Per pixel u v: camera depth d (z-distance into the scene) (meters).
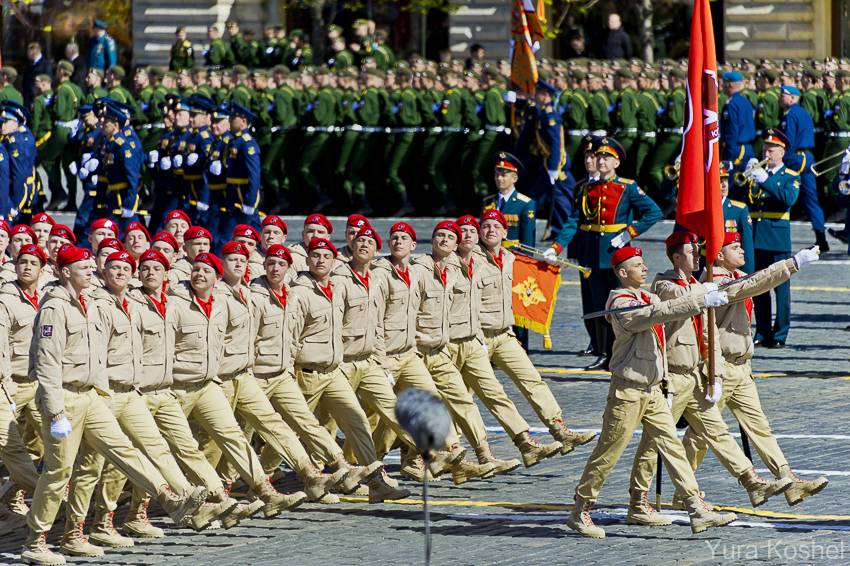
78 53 139.12
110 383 38.59
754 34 128.62
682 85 98.62
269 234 51.09
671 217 102.19
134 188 81.06
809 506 41.28
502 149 100.81
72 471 38.47
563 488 44.47
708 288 39.34
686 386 39.84
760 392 55.75
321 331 43.16
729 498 42.41
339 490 43.62
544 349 64.94
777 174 65.62
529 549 37.66
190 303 40.41
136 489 39.88
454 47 133.00
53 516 37.97
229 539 39.44
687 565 35.97
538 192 78.88
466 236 47.06
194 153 82.06
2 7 139.75
